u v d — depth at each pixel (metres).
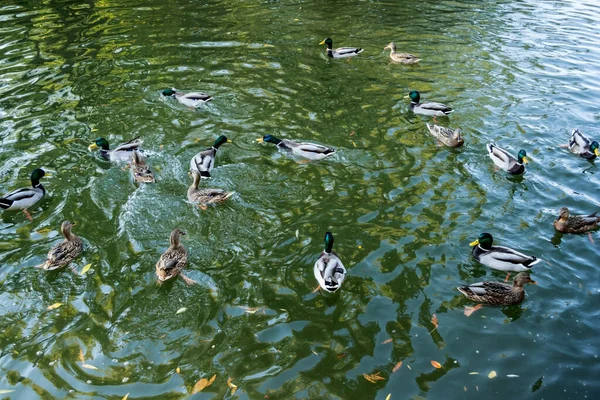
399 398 6.86
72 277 8.79
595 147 12.55
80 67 16.77
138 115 14.09
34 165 11.91
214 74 16.52
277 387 6.95
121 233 9.84
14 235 9.79
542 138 13.56
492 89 16.16
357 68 17.44
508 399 6.87
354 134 13.52
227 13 22.14
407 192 11.24
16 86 15.40
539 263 9.38
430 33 20.64
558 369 7.32
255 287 8.66
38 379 7.03
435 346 7.66
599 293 8.72
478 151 12.95
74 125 13.52
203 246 9.57
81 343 7.58
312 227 10.12
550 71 17.42
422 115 14.57
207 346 7.56
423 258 9.39
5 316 8.01
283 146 12.72
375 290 8.67
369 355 7.48
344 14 22.56
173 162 12.14
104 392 6.86
